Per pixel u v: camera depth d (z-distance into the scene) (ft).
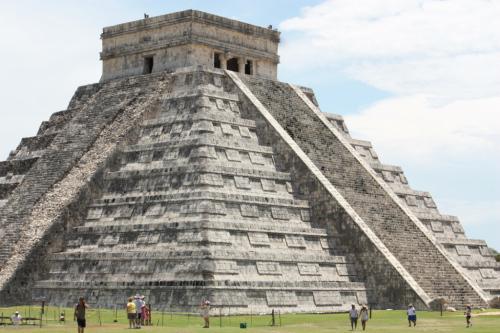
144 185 237.25
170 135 247.91
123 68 285.02
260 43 290.35
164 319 191.83
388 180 292.81
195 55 271.28
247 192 234.99
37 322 181.78
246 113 263.08
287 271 220.23
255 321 188.96
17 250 227.61
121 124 255.70
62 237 234.79
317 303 217.97
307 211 241.55
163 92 263.90
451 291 233.35
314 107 282.77
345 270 231.71
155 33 278.26
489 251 292.40
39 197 239.09
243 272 212.23
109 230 229.45
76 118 268.21
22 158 274.16
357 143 296.30
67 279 227.20
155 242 220.02
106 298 217.77
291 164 249.55
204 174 228.43
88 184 241.14
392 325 181.57
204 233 212.23
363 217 242.37
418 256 239.09
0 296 220.43
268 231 224.53
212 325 179.32
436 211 297.12
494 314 210.79
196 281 205.26
